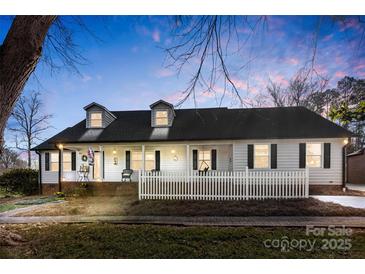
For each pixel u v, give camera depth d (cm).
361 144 1975
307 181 886
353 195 991
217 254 404
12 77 411
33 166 2020
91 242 457
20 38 406
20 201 1051
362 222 579
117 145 1346
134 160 1430
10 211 768
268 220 611
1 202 1043
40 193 1399
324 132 1170
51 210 775
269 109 1427
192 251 416
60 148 1313
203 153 1405
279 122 1300
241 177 916
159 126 1409
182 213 706
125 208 784
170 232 515
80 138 1363
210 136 1255
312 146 1218
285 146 1198
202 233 507
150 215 689
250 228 546
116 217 666
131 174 1371
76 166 1424
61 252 413
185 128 1371
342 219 607
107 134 1384
